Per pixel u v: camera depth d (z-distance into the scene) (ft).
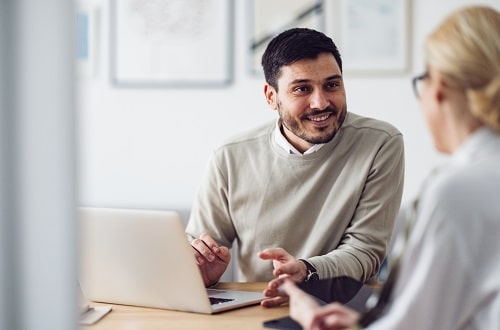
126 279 5.09
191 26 11.37
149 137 11.60
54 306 2.38
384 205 6.20
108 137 11.71
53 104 2.34
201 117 11.41
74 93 2.36
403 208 9.64
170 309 5.05
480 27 3.45
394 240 9.45
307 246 6.37
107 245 5.04
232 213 6.64
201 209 6.77
